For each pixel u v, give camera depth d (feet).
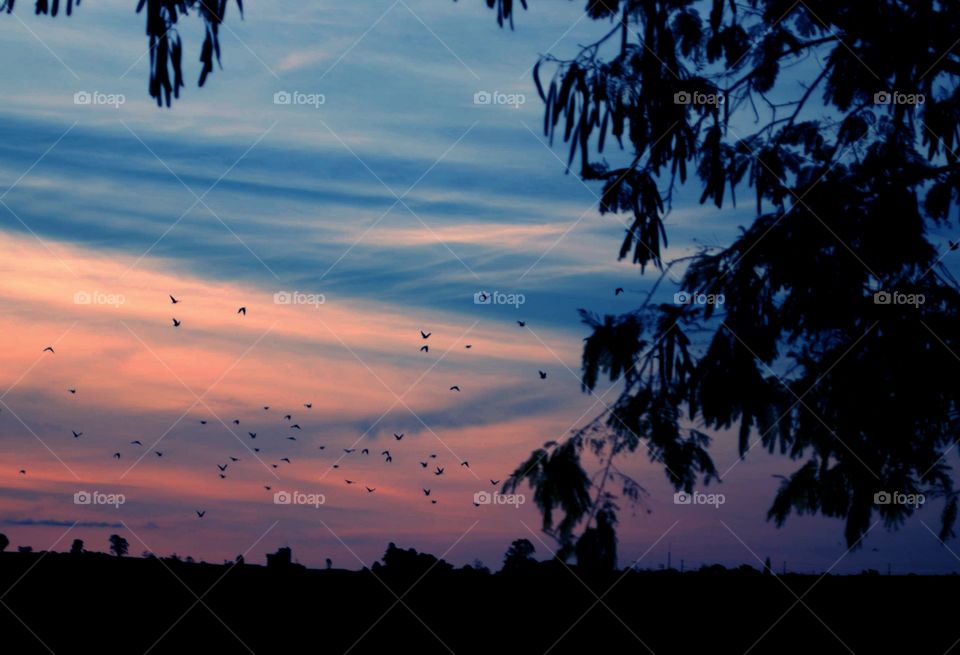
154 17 12.98
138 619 19.81
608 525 16.67
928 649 19.22
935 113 17.63
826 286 16.66
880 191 17.08
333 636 19.40
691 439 16.94
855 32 17.63
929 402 16.05
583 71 16.37
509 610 20.33
